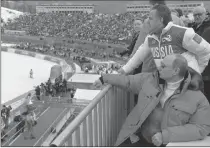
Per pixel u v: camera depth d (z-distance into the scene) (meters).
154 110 3.54
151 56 4.30
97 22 62.75
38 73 40.12
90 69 28.27
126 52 8.29
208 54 3.68
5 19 76.62
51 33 66.56
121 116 4.63
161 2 3.91
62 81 10.79
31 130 8.12
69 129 2.53
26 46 60.88
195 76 3.55
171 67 3.20
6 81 32.88
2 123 9.49
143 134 3.72
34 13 76.50
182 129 3.20
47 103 9.73
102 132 3.68
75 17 67.44
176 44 3.60
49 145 2.34
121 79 3.87
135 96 5.50
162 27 3.63
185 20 7.42
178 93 3.33
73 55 47.81
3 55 54.69
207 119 3.26
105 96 3.78
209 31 4.77
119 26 56.16
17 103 13.71
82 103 9.03
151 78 3.64
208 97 5.02
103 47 48.66
